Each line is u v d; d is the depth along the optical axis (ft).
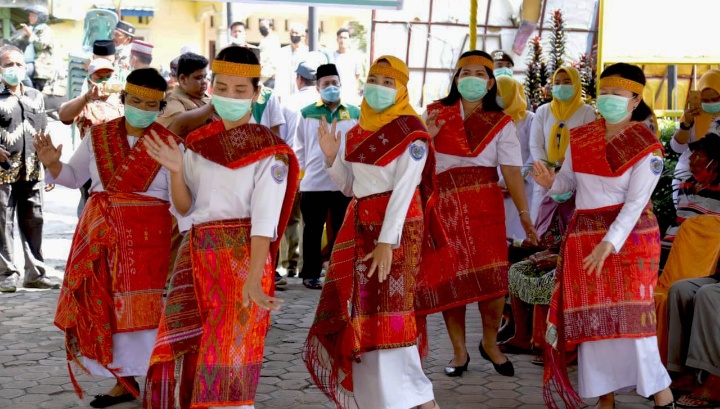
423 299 17.26
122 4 69.10
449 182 17.76
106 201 15.69
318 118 26.55
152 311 15.83
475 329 22.22
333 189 26.40
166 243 16.03
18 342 20.54
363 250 14.32
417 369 14.34
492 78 17.88
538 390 17.20
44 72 43.37
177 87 21.89
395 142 14.02
